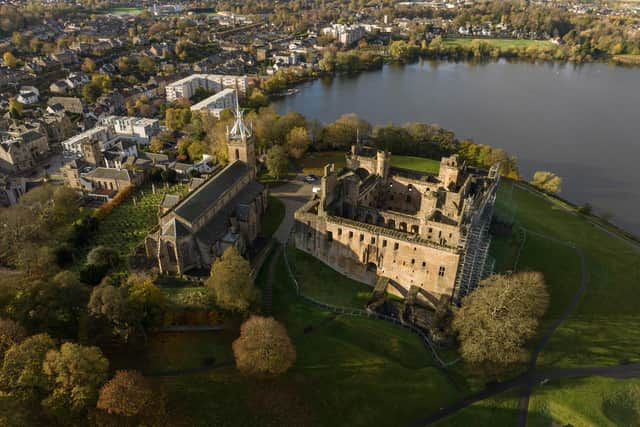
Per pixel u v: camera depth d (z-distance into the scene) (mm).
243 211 138250
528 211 175250
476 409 89312
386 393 90875
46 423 76250
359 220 140750
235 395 86875
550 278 132250
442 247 112562
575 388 93750
